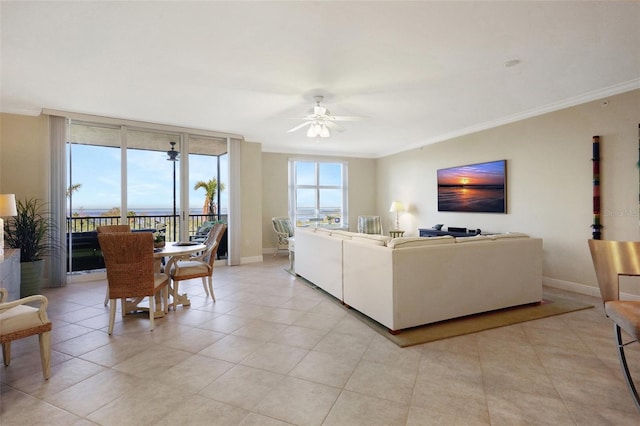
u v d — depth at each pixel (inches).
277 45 101.3
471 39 98.0
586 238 152.8
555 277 166.1
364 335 110.0
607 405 70.7
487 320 122.3
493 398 73.6
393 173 297.4
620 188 139.8
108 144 192.9
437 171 243.1
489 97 150.9
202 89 139.5
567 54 108.0
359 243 128.0
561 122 161.3
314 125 156.3
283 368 87.8
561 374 83.8
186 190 216.5
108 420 66.6
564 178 160.9
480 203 206.5
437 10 83.2
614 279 77.1
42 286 172.1
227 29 92.3
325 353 96.7
